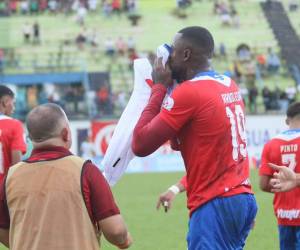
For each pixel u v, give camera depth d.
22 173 8.83
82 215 8.62
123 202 31.39
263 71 74.25
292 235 13.31
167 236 22.30
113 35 83.69
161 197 11.18
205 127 9.38
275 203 13.39
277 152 13.26
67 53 77.88
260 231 22.78
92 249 8.69
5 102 15.46
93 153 52.34
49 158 8.82
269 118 53.72
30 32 82.31
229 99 9.62
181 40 9.70
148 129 9.34
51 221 8.56
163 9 90.12
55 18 86.56
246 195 9.55
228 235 9.42
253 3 90.81
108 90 65.50
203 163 9.44
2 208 9.01
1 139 15.15
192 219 9.56
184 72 9.79
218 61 75.75
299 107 13.32
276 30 84.12
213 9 90.25
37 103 64.31
